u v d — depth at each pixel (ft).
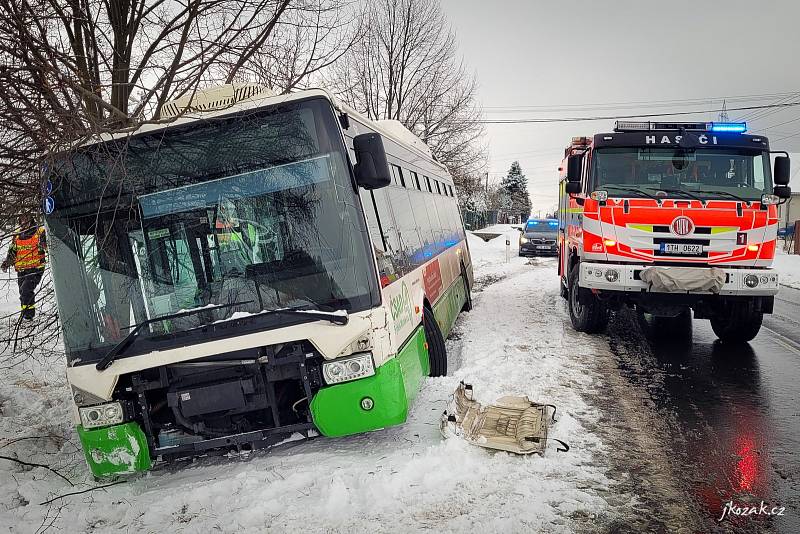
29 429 22.40
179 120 16.35
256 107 16.42
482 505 13.80
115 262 16.03
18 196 18.16
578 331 34.40
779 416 20.06
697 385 23.76
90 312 16.01
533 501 13.91
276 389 16.52
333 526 13.23
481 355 28.32
